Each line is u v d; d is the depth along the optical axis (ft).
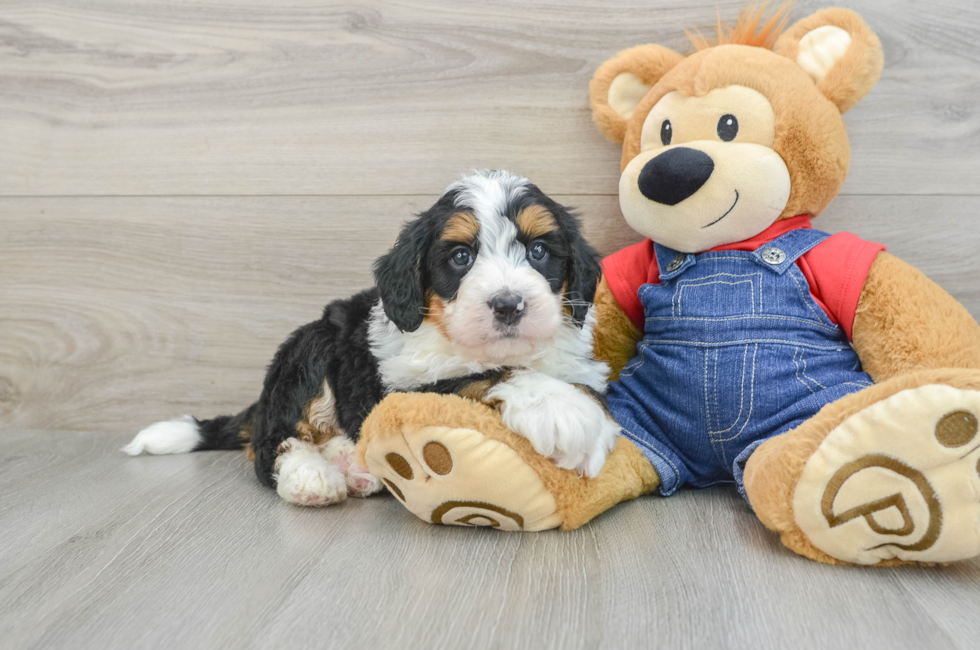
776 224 6.35
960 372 4.32
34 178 8.56
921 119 7.34
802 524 4.73
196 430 7.96
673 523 5.57
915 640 3.77
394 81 7.95
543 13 7.66
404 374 5.90
